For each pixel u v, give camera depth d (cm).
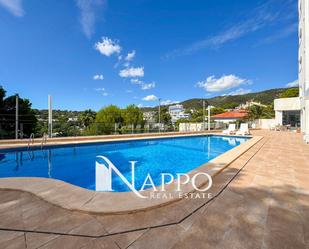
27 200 274
